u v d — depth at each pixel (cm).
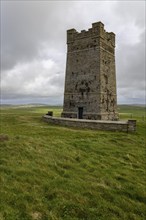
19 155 1576
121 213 1074
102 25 4669
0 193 1058
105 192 1245
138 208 1151
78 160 1752
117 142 2578
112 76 5103
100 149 2184
